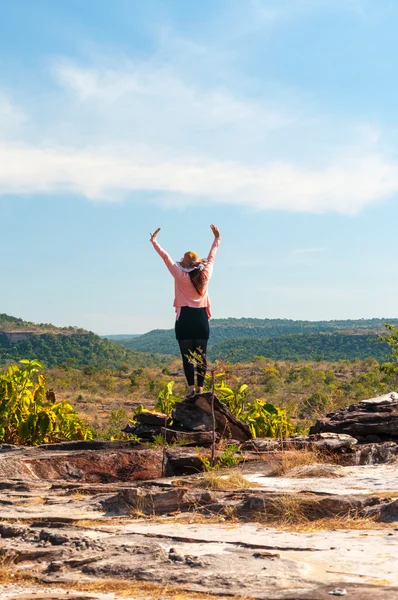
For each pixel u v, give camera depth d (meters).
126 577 3.96
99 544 4.71
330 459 9.52
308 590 3.48
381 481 7.21
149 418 10.75
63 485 7.77
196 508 6.07
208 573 3.88
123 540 4.88
